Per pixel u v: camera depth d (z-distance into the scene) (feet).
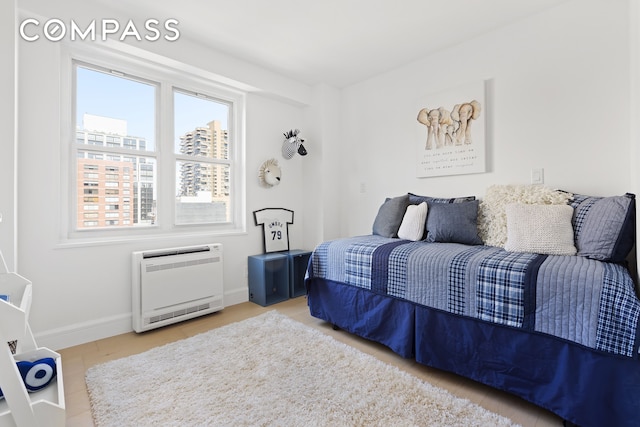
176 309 8.07
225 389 5.09
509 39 7.70
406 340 6.00
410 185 9.78
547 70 7.16
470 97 8.29
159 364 5.90
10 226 5.40
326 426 4.24
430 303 5.78
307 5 6.94
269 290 10.43
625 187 6.23
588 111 6.64
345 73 10.53
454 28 7.87
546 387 4.45
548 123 7.16
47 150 6.57
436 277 5.72
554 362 4.41
